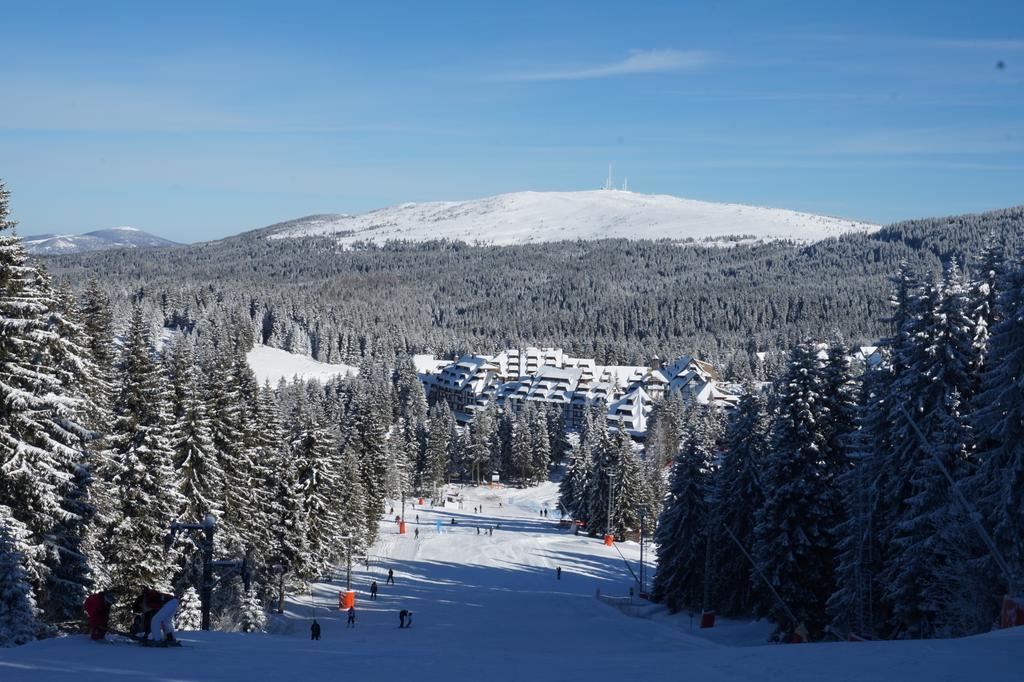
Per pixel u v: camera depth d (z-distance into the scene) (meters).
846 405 40.22
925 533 31.23
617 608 57.81
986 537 19.19
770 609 43.06
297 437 59.38
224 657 12.45
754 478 48.06
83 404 29.95
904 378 33.03
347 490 70.69
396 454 128.12
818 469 39.66
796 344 41.50
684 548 53.81
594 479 100.06
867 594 35.50
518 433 162.62
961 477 30.86
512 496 152.75
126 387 39.56
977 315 32.72
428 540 96.38
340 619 51.88
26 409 28.12
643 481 100.06
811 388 40.44
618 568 82.00
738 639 43.22
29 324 28.03
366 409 83.81
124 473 38.44
